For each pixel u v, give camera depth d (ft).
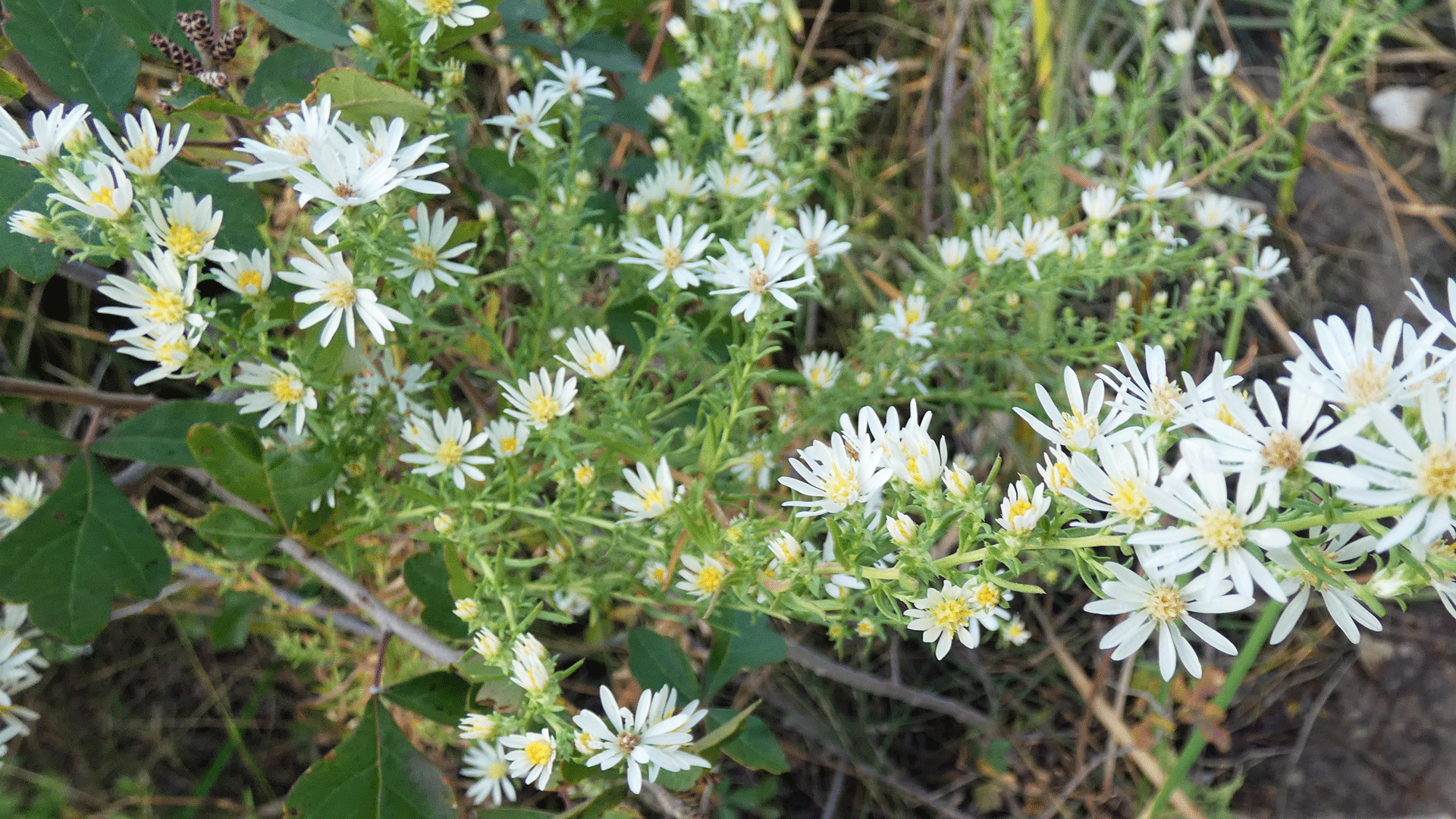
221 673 1.14
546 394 0.73
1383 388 0.53
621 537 0.77
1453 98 1.22
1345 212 1.18
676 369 0.79
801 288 0.82
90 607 0.71
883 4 1.29
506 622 0.70
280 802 1.08
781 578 0.67
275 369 0.70
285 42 1.00
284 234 0.98
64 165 0.65
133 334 0.65
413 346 0.79
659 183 0.89
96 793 1.08
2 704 0.77
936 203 1.19
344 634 1.05
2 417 0.72
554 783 0.72
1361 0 0.99
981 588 0.62
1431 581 0.54
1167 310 0.94
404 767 0.76
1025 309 0.93
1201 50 1.24
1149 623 0.57
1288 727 1.07
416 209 0.71
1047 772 1.07
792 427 0.86
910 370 0.89
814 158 0.95
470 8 0.74
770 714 1.09
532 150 0.86
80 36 0.72
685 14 1.16
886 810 1.07
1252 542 0.54
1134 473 0.56
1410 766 1.03
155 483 1.05
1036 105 1.18
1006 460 1.07
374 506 0.76
